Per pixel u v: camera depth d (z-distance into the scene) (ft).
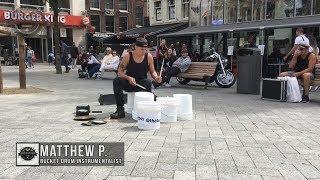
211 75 38.86
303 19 51.57
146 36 82.12
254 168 12.45
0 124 19.27
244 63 34.71
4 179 11.34
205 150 14.53
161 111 19.94
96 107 25.00
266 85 30.27
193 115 22.67
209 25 71.56
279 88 29.30
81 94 33.09
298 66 30.27
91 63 52.60
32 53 87.97
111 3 128.47
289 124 20.02
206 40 69.41
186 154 13.96
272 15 59.82
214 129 18.48
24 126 18.76
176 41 78.54
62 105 26.14
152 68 21.79
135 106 20.43
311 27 49.34
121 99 21.06
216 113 23.54
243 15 65.10
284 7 57.77
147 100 19.79
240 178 11.50
